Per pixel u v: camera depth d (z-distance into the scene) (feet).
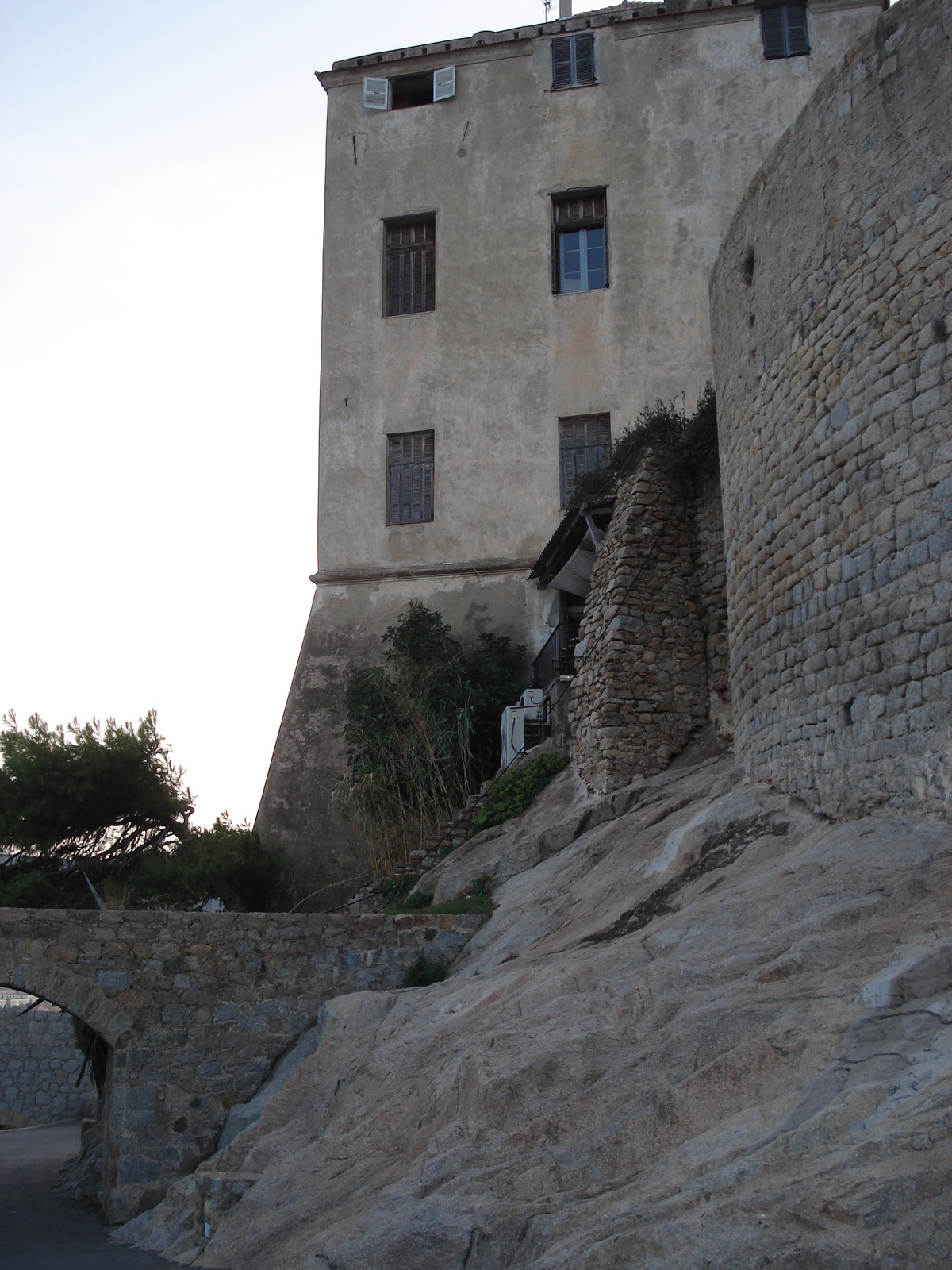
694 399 72.74
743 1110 16.93
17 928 40.32
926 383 27.91
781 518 34.86
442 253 78.13
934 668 26.55
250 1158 29.48
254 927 41.78
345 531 74.90
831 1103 15.47
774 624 35.19
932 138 28.60
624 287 75.46
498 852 47.78
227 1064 40.32
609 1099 19.56
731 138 76.38
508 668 68.18
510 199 78.28
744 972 21.71
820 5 77.61
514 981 29.32
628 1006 22.43
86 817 62.90
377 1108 27.09
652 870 34.35
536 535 72.49
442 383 75.97
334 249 79.51
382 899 51.29
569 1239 15.16
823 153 33.42
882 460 29.30
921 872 22.74
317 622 73.61
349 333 77.87
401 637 68.03
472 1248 17.38
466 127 80.02
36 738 62.69
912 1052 16.07
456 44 81.05
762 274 37.27
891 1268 11.71
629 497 50.60
